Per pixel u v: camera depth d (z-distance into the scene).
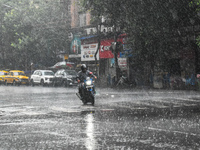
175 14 28.31
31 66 48.91
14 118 9.80
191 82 29.31
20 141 6.16
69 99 17.73
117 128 7.67
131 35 29.69
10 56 50.69
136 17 27.77
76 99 17.73
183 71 30.39
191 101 15.94
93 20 36.69
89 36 40.59
